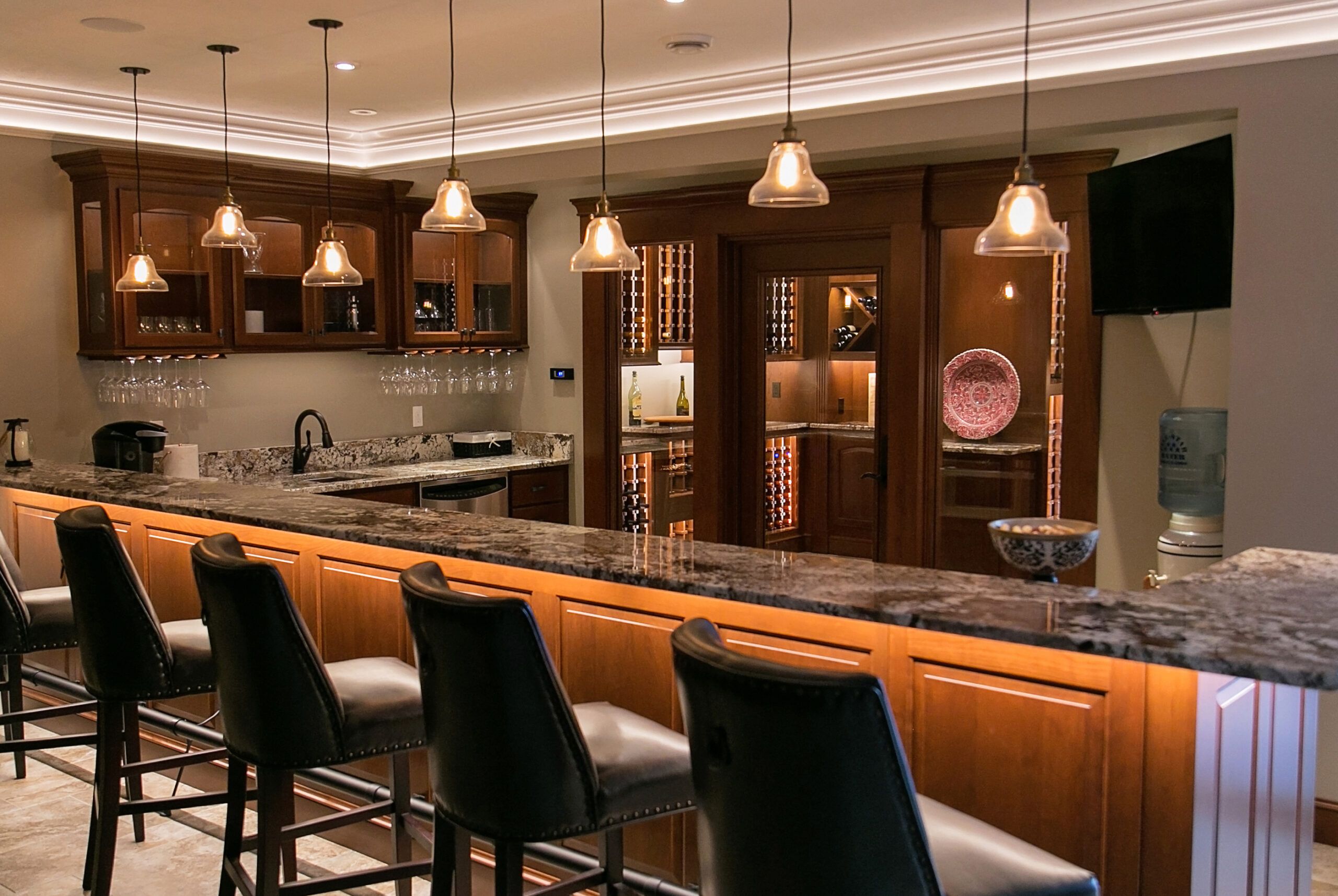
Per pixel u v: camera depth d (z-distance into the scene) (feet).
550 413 22.89
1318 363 12.19
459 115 18.70
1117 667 6.92
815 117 15.66
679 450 22.79
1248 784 7.41
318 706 8.16
